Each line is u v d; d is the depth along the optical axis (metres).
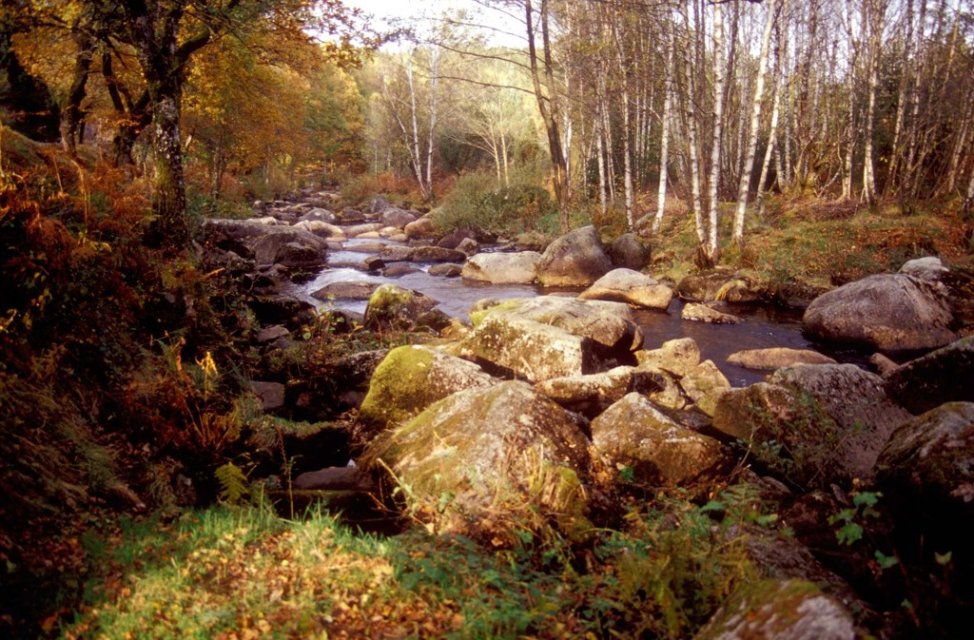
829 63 29.08
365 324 12.47
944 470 4.54
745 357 11.00
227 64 18.62
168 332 7.29
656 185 35.56
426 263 22.08
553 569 4.39
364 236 29.47
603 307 11.90
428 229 29.03
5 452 4.10
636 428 6.23
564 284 18.45
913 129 23.59
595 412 8.00
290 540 4.23
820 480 6.24
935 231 18.02
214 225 18.47
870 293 12.44
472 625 3.29
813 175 26.59
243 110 26.67
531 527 4.72
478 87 38.78
